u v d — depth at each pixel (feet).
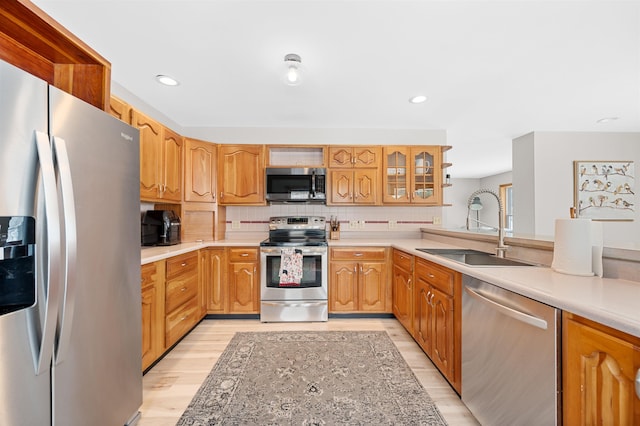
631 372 2.38
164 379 5.90
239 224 10.98
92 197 3.50
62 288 2.93
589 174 11.37
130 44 5.61
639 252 3.54
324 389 5.55
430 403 5.15
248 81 7.16
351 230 11.12
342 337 7.90
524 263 5.49
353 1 4.50
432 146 10.49
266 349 7.18
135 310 4.48
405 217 11.24
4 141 2.49
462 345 4.89
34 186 2.72
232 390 5.53
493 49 5.78
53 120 2.92
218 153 10.13
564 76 6.88
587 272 4.00
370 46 5.67
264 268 9.07
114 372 3.98
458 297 5.05
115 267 3.98
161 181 7.73
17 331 2.60
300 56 6.03
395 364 6.47
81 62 4.17
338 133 10.92
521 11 4.71
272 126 10.75
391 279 9.30
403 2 4.52
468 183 26.86
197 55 6.00
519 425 3.50
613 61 6.22
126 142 4.21
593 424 2.67
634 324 2.27
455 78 7.00
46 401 2.89
